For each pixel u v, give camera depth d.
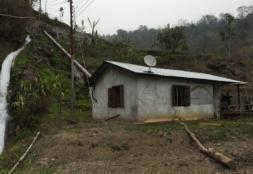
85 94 31.53
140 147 12.88
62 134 15.02
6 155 14.19
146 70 18.38
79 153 12.46
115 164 11.19
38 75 28.66
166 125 16.39
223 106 23.52
